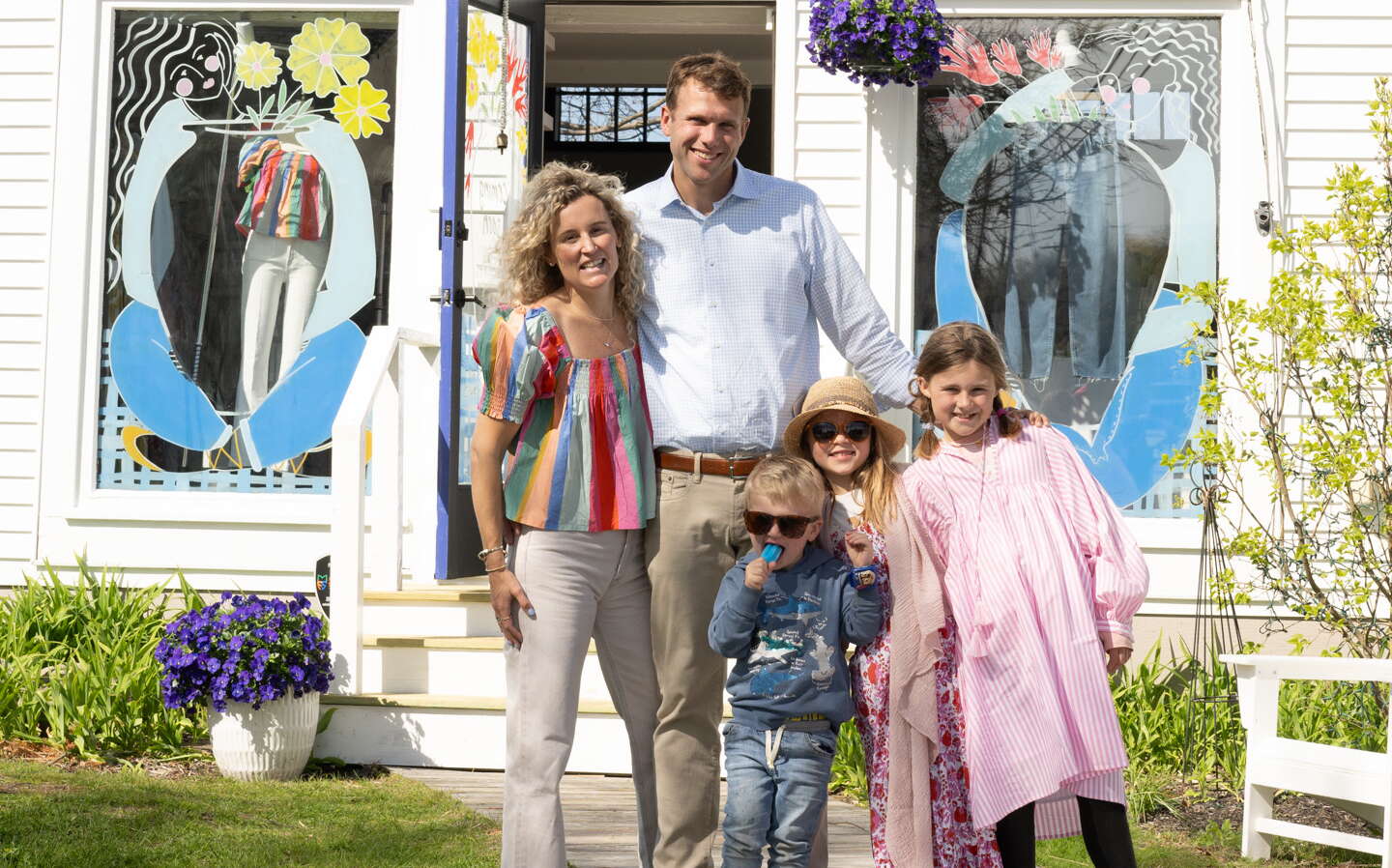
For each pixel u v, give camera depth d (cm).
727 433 334
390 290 638
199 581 626
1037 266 625
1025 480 344
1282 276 531
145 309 641
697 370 337
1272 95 617
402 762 527
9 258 636
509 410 325
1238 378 546
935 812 329
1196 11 621
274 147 644
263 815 431
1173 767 521
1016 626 331
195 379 640
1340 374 529
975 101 627
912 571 328
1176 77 624
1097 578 338
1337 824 467
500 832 420
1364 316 522
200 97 645
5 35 640
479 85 609
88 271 638
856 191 623
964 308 625
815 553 328
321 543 625
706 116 330
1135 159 625
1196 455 546
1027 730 326
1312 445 527
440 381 586
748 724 321
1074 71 627
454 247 582
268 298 641
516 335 324
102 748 505
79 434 634
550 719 329
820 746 320
